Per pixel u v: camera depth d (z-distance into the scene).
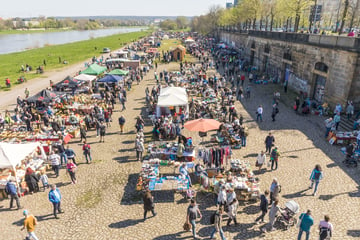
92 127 22.42
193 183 14.19
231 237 10.41
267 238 10.37
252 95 31.19
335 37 23.89
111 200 12.96
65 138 18.98
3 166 12.91
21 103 26.66
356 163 15.28
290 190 13.22
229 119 22.64
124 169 15.71
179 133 19.78
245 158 16.53
